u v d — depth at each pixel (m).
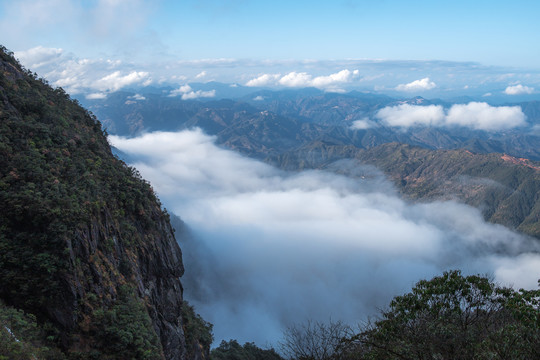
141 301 27.22
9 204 23.50
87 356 21.02
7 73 34.22
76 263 23.08
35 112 33.28
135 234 32.53
